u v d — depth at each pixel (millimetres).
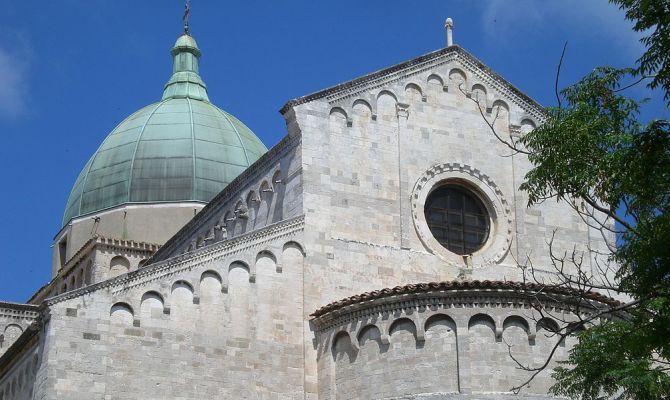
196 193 76938
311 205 49250
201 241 61250
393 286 49406
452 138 53344
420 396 42531
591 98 32000
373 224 50156
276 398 45531
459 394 42219
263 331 46406
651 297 29297
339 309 45594
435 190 52719
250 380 45438
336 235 49219
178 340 44844
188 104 83500
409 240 50531
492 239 52438
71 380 42562
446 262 50812
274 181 52812
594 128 30562
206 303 45875
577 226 54219
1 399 50062
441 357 43031
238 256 47125
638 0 28969
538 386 42594
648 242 29188
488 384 42438
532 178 31562
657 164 28734
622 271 30938
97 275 69812
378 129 51969
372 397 43656
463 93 54406
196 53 91188
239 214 56031
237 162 79750
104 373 43156
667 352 30797
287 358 46312
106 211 77125
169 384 44062
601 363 35031
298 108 50594
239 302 46469
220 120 83000
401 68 53406
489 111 54594
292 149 51094
